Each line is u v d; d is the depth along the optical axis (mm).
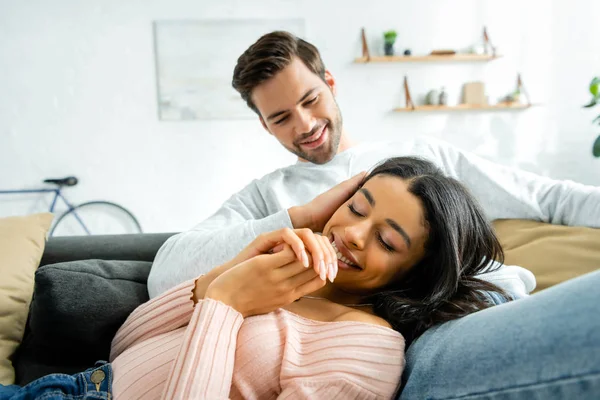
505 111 2820
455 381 469
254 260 571
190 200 2840
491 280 785
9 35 2625
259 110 1055
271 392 539
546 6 2734
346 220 671
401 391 567
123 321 792
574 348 368
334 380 497
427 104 2746
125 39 2676
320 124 1018
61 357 799
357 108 2797
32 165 2725
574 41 2770
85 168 2754
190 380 491
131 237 1130
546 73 2797
